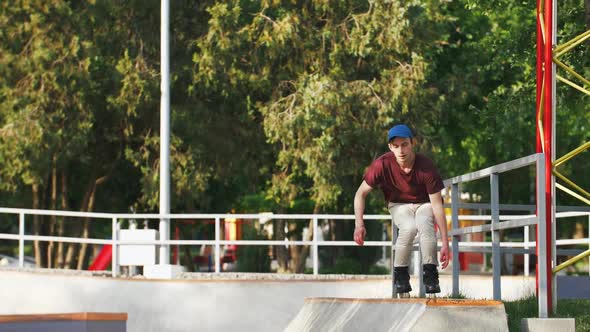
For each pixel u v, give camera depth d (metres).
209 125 90.81
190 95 90.31
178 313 63.97
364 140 83.88
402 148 31.00
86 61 85.25
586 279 48.12
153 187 90.75
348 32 86.31
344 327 30.33
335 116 82.81
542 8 35.56
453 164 107.44
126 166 101.69
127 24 89.94
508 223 32.34
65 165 91.94
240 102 91.12
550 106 33.34
